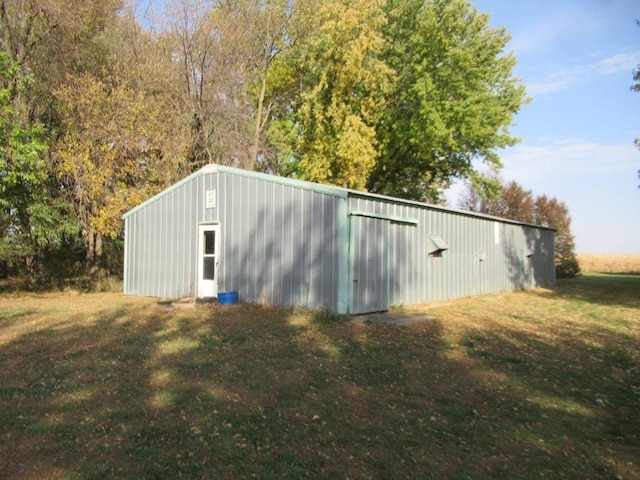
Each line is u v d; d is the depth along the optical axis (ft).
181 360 23.72
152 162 64.64
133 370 21.90
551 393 20.36
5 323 33.96
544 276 79.30
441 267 51.08
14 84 57.11
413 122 83.15
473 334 31.94
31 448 13.92
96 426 15.51
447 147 90.12
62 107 60.59
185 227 48.44
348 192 36.65
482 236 61.00
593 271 144.66
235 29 74.54
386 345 27.71
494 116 84.28
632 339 31.86
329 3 75.00
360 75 76.23
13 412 16.65
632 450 15.03
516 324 36.88
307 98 79.97
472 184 99.81
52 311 39.78
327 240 37.14
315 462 13.44
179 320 34.91
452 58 80.89
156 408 17.15
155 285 50.93
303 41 81.51
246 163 79.30
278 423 16.03
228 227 44.55
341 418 16.69
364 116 82.33
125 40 71.56
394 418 16.87
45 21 62.08
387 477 12.77
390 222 42.06
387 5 83.87
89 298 50.21
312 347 26.76
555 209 102.63
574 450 14.89
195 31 70.85
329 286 36.88
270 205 41.19
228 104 76.23
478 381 21.58
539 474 13.26
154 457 13.44
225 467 12.98
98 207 61.16
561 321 39.11
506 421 17.06
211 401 17.92
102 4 67.10
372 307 38.91
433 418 17.01
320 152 81.20
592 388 21.21
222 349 26.03
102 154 60.18
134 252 53.47
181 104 72.02
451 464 13.64
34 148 49.26
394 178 103.81
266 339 28.55
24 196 53.42
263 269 41.47
